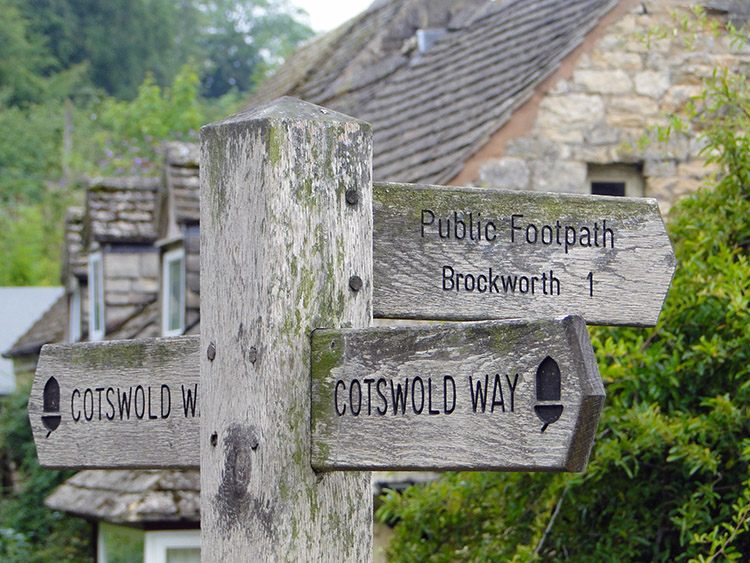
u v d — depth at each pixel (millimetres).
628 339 4426
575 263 2863
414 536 4855
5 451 14664
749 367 4027
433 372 2092
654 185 7609
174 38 51625
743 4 7656
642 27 7691
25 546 12039
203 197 2461
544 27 8820
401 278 2635
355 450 2195
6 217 32062
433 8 11117
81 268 13750
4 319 23844
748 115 4551
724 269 3977
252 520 2275
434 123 8305
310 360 2285
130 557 9367
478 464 2012
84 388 2834
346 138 2371
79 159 32688
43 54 47656
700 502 4059
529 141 7516
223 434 2361
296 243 2299
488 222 2756
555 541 4469
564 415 1893
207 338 2426
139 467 2711
